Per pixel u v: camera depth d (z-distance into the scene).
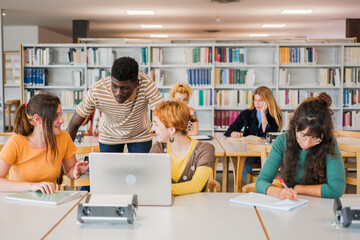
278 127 4.73
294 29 12.00
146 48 7.19
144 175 1.94
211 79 7.21
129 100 3.00
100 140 3.39
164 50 7.41
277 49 7.13
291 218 1.79
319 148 2.24
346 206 1.70
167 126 2.28
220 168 7.14
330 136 2.22
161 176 1.94
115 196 1.77
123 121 3.17
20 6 8.45
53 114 2.37
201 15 9.57
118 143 3.34
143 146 3.40
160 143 2.39
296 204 1.97
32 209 1.91
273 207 1.94
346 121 7.37
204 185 2.34
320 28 11.77
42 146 2.43
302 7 8.55
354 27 9.97
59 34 13.36
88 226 1.69
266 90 4.71
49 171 2.45
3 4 8.21
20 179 2.42
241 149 3.87
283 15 9.57
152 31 12.51
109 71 7.45
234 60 7.20
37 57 7.36
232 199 2.06
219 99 7.24
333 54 7.46
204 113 7.47
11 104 12.11
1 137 4.70
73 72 7.38
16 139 2.38
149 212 1.88
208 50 7.18
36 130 2.39
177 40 7.39
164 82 7.43
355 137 4.73
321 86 7.23
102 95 2.97
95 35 13.49
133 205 1.73
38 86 7.41
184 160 2.32
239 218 1.79
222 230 1.64
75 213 1.86
